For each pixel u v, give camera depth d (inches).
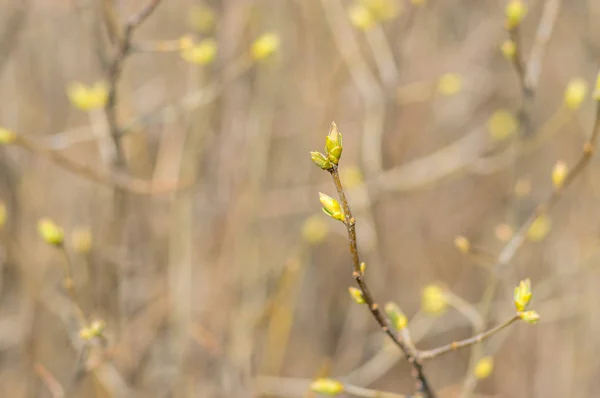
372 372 102.7
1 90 132.8
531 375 142.3
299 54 144.3
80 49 135.9
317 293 140.4
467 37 175.5
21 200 120.2
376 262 127.3
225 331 116.6
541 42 88.2
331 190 135.8
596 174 152.6
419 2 112.7
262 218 130.0
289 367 130.9
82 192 127.8
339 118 146.1
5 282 121.9
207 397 111.5
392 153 145.9
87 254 106.5
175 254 112.7
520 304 48.5
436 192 161.2
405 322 55.6
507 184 156.6
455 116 169.2
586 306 137.3
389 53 117.0
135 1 133.9
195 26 119.0
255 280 119.5
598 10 166.9
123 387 98.1
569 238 146.2
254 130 122.3
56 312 106.9
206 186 123.5
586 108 159.5
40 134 134.4
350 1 151.3
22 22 124.6
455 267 153.0
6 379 118.5
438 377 140.3
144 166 120.3
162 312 115.3
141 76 152.6
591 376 136.6
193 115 114.0
